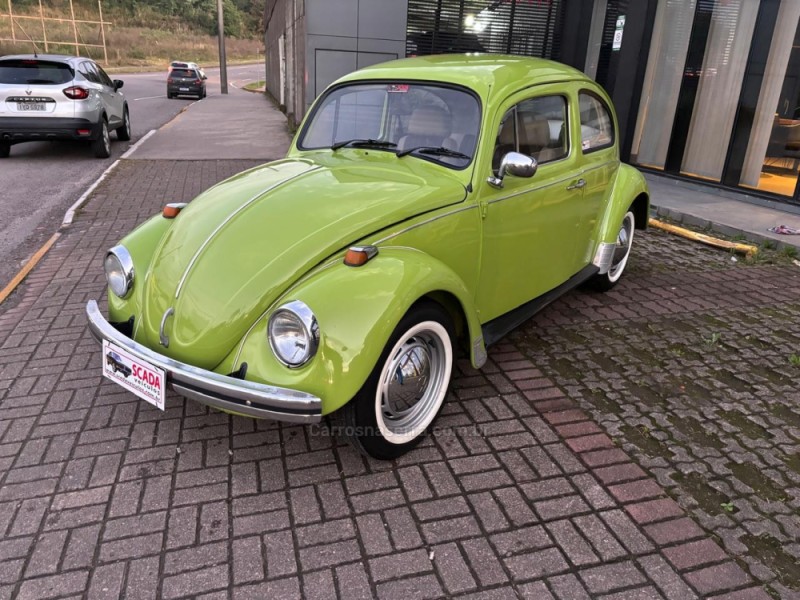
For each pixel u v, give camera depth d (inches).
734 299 203.3
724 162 350.9
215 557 94.0
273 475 112.6
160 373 102.8
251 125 698.8
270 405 95.8
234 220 116.5
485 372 150.9
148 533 98.6
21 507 103.7
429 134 136.8
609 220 185.5
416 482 111.3
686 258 247.9
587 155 170.7
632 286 214.1
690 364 157.8
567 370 152.9
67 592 87.7
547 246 156.7
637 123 410.3
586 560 94.5
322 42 445.7
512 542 97.7
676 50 377.1
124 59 2175.2
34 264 223.6
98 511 103.1
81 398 136.4
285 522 101.3
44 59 432.8
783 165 316.5
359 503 105.7
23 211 307.3
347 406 105.7
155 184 367.2
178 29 2864.2
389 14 445.4
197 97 1188.5
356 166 136.5
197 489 108.7
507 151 135.9
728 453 121.4
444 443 122.6
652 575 92.0
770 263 243.0
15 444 120.1
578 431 127.3
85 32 2228.1
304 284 102.9
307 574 91.2
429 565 93.2
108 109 479.2
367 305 100.3
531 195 143.3
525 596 88.0
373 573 91.6
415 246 116.8
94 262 226.5
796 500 108.7
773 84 321.1
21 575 90.4
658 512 104.7
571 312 189.6
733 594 89.0
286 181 128.5
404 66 150.4
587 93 170.1
